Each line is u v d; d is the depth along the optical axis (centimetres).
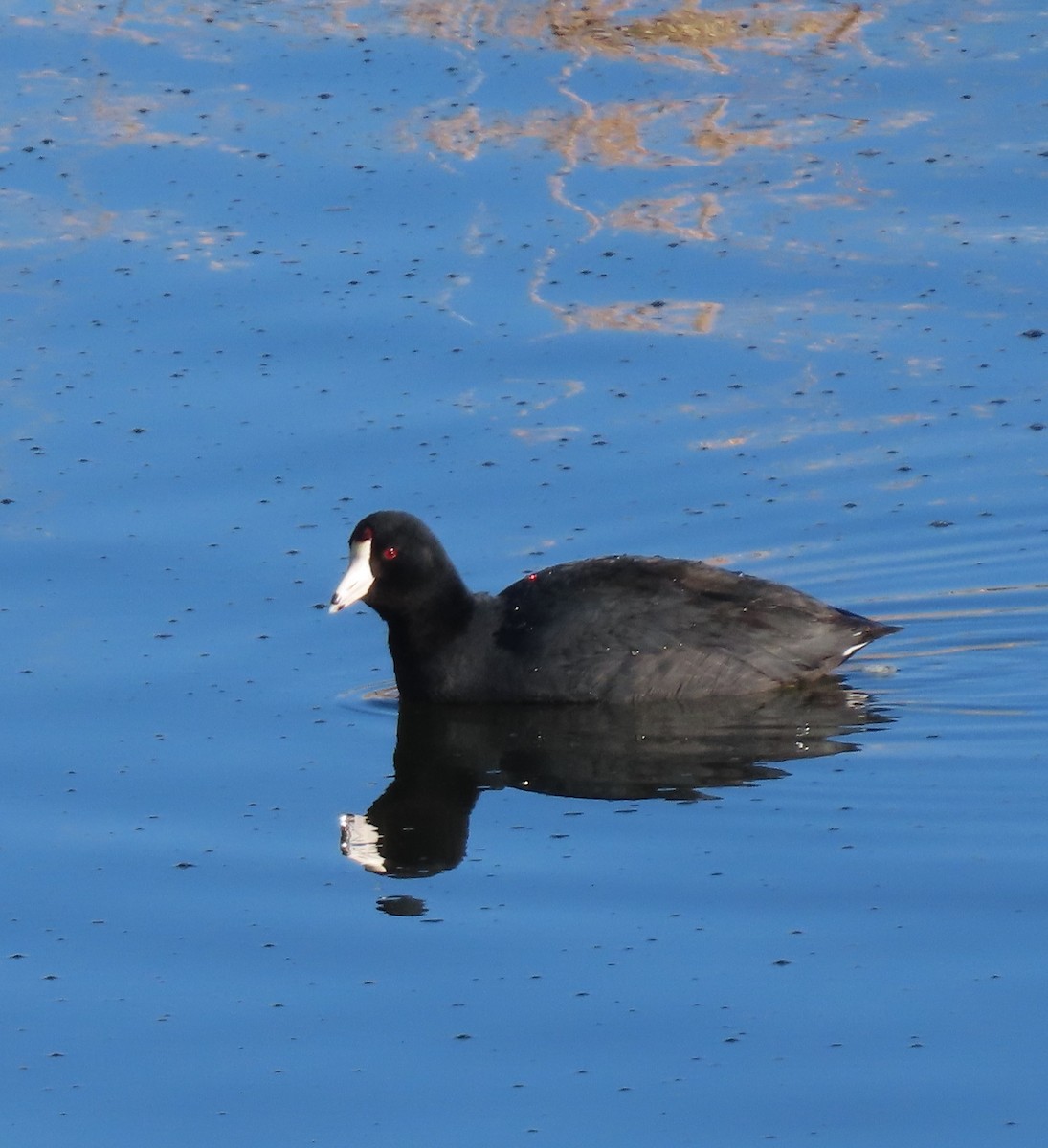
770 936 959
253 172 1898
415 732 1227
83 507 1449
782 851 1048
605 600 1270
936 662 1296
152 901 1020
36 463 1500
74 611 1337
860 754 1169
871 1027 875
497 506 1452
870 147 1945
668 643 1257
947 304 1692
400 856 1061
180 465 1498
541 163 1916
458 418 1555
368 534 1269
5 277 1742
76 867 1056
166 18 2250
